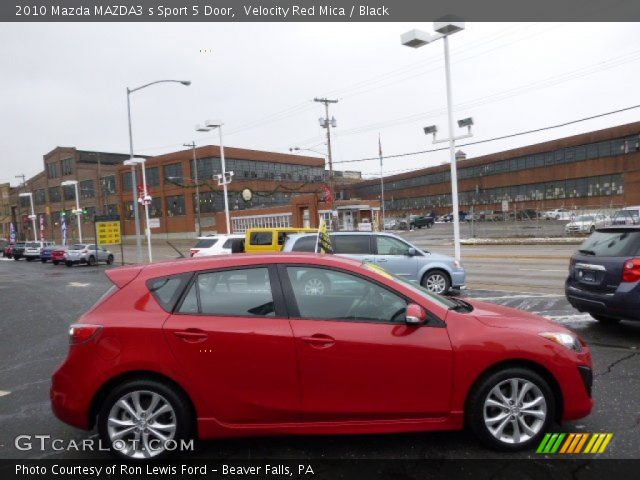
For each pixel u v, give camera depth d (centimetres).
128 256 4525
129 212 7075
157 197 6669
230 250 1842
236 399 374
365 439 410
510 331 387
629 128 5688
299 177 7262
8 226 10081
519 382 383
